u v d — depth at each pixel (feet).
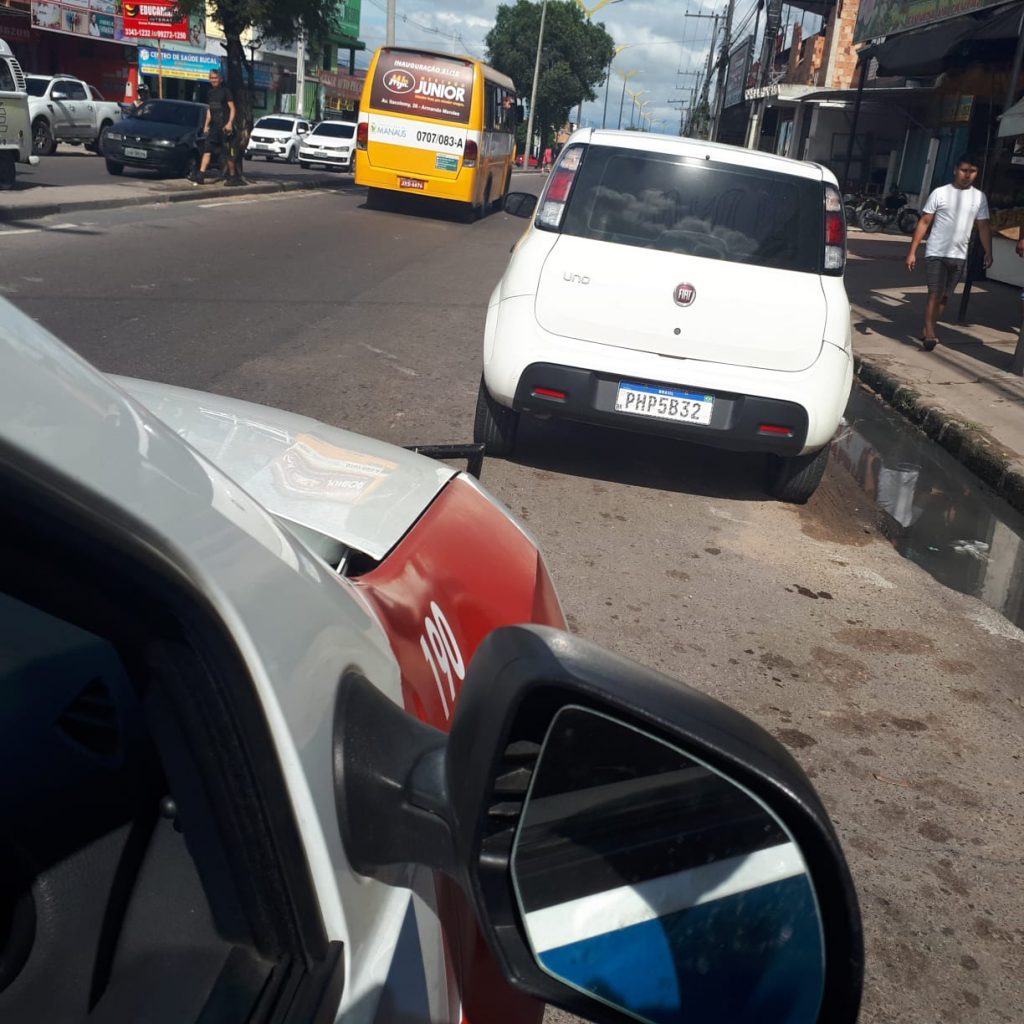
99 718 3.10
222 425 6.51
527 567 6.36
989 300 46.37
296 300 32.60
